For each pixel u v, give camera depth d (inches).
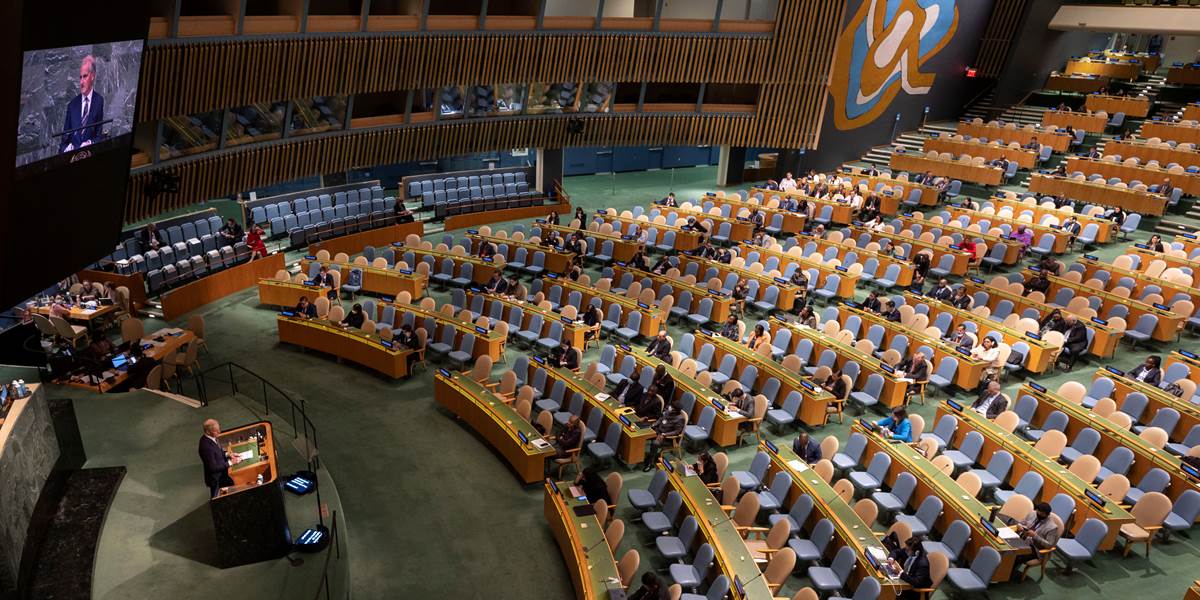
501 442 497.4
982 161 1001.5
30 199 342.6
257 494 331.6
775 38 1040.2
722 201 990.4
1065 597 372.2
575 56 975.0
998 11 1185.4
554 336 637.9
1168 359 556.7
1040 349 573.0
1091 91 1179.9
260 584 331.6
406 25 840.3
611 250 843.4
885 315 631.2
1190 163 920.3
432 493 467.2
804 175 1136.2
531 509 456.8
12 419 327.3
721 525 388.8
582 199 1139.3
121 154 412.8
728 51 1035.9
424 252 813.9
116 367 530.6
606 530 412.8
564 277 751.7
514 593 388.5
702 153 1396.4
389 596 382.6
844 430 529.0
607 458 500.1
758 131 1114.7
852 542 376.5
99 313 619.5
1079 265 713.6
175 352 589.6
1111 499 409.4
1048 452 457.4
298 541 355.9
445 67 891.4
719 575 365.4
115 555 340.8
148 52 621.6
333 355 644.7
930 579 354.9
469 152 995.3
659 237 879.7
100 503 370.0
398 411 561.3
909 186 975.6
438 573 400.5
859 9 1032.8
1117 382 519.5
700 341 605.6
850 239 820.6
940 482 418.6
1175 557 398.0
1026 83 1233.4
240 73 712.4
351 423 542.3
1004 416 481.4
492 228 995.3
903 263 739.4
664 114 1082.7
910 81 1161.4
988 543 376.5
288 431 468.4
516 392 558.6
